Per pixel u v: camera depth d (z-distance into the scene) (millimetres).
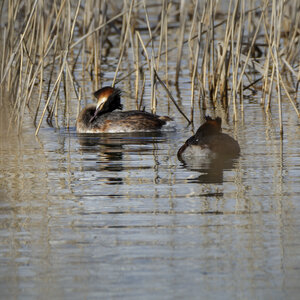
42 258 8234
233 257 8203
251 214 9727
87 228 9273
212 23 19469
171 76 23344
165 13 20922
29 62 18891
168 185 11344
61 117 17969
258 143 14453
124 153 13969
